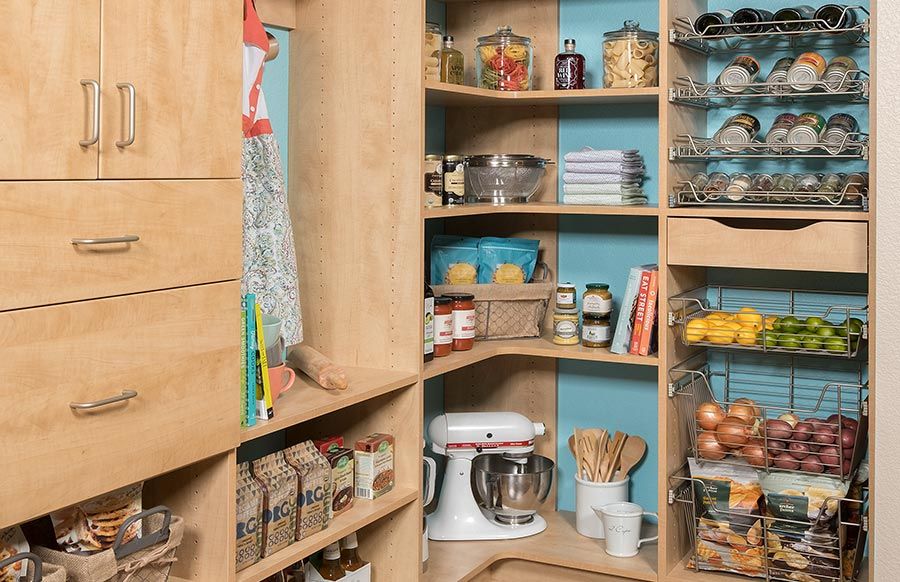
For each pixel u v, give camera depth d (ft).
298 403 6.65
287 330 7.00
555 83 8.80
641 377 9.40
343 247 7.82
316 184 7.88
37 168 4.48
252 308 6.05
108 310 4.86
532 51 9.01
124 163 4.92
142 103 5.02
